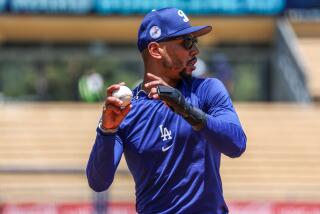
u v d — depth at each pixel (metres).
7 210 28.41
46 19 59.41
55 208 28.41
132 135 11.35
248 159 39.28
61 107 43.03
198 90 11.38
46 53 62.78
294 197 34.59
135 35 62.12
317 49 57.22
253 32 60.72
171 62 11.36
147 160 11.30
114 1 59.16
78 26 60.72
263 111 43.06
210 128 10.59
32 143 40.59
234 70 61.62
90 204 28.36
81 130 41.41
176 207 11.23
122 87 10.77
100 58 63.06
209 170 11.23
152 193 11.36
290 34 56.25
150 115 11.32
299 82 50.69
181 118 11.20
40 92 62.34
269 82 61.06
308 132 41.62
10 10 58.91
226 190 37.38
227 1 59.06
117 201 27.00
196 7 58.69
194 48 11.42
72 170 23.77
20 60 62.62
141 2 59.09
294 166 39.28
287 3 59.41
